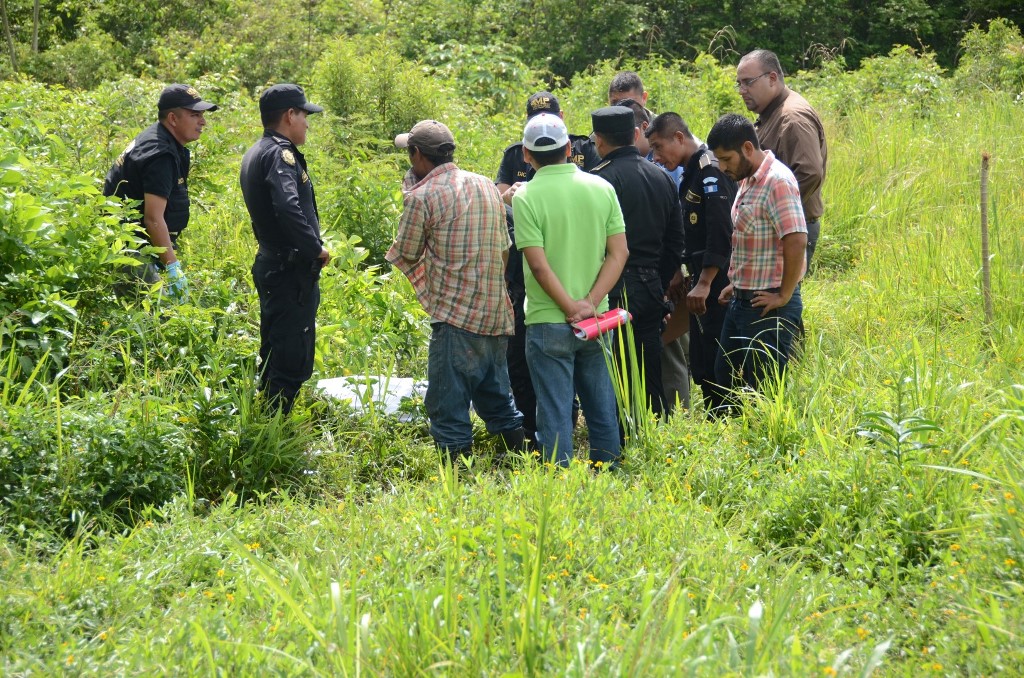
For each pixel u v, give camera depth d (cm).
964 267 942
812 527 506
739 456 588
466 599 404
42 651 387
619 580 430
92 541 511
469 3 2666
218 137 1055
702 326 732
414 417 693
